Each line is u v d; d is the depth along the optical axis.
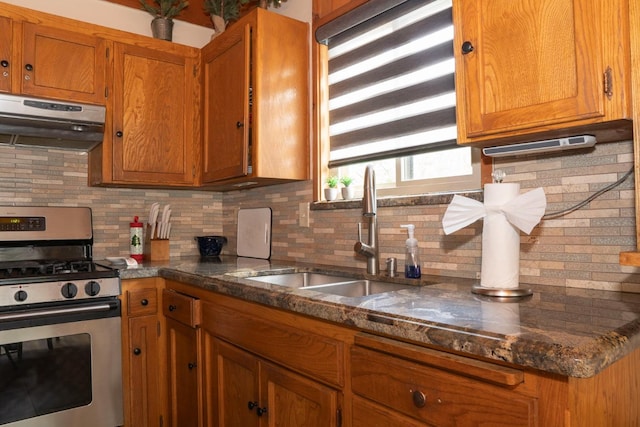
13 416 1.79
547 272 1.36
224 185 2.58
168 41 2.58
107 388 2.01
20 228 2.31
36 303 1.85
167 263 2.39
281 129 2.21
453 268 1.62
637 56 0.95
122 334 2.10
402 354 0.97
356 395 1.11
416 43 1.86
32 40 2.16
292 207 2.41
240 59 2.23
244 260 2.54
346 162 2.17
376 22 2.00
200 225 2.96
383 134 1.98
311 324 1.26
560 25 1.08
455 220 1.31
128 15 2.70
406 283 1.62
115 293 2.03
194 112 2.62
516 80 1.17
